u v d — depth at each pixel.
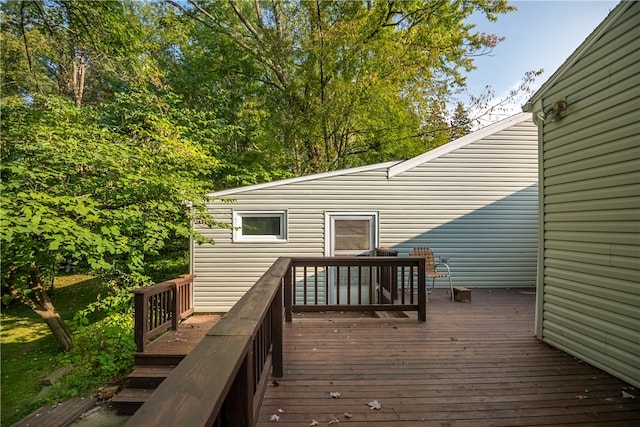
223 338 1.20
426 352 3.16
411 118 10.80
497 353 3.14
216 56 11.34
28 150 4.34
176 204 5.36
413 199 6.55
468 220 6.56
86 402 4.02
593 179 2.85
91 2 5.21
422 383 2.53
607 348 2.70
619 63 2.60
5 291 5.83
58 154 4.21
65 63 8.47
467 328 3.93
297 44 9.62
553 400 2.28
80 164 4.36
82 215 3.91
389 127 10.48
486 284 6.55
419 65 9.48
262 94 11.65
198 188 5.73
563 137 3.21
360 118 9.91
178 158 6.06
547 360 2.98
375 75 9.05
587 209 2.91
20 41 5.67
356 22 8.57
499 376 2.65
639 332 2.43
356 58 9.12
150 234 4.68
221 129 10.54
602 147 2.76
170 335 4.66
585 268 2.94
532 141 6.57
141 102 8.38
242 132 11.48
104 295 8.11
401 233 6.55
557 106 3.24
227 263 6.50
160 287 4.46
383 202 6.56
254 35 10.37
